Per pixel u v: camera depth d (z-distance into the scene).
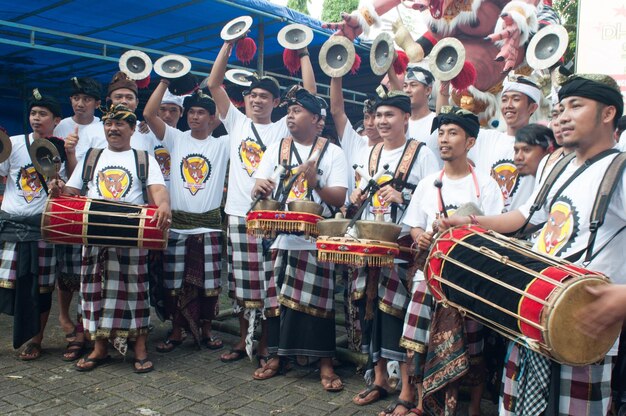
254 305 4.02
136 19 6.50
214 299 4.57
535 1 5.76
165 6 6.09
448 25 6.24
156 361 4.14
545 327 1.85
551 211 2.22
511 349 2.29
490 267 2.13
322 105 3.90
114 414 3.17
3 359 4.07
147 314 3.95
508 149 3.67
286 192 3.48
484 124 6.11
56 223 3.58
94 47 7.51
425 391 2.86
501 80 6.11
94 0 5.91
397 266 3.30
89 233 3.58
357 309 3.94
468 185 3.01
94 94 4.52
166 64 4.52
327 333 3.68
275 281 3.80
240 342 4.27
